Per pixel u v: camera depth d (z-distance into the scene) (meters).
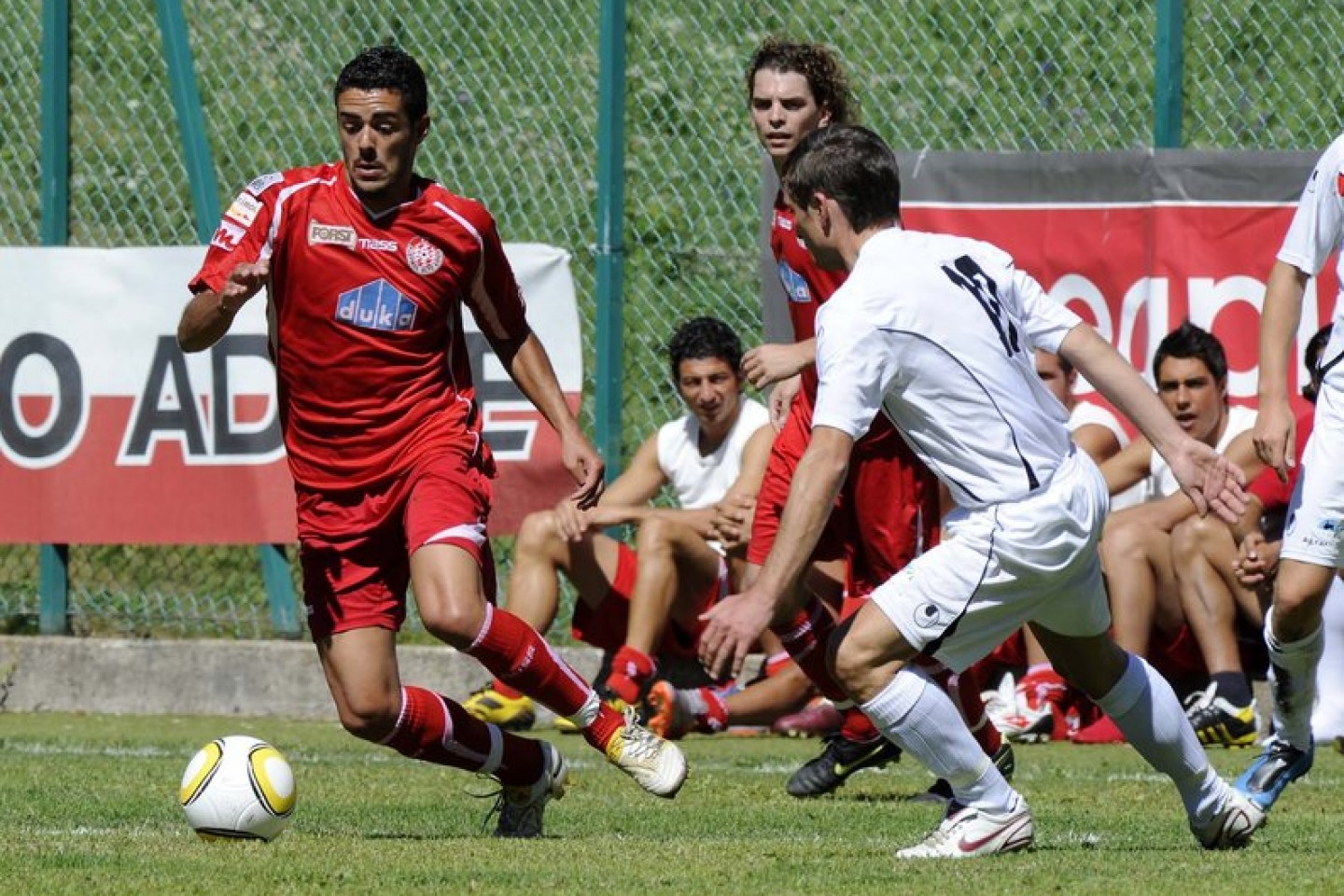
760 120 23.00
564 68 35.50
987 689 31.62
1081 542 16.23
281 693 34.56
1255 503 29.20
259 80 36.91
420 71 18.84
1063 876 15.19
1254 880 14.99
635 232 35.16
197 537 34.62
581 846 17.84
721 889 14.67
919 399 16.09
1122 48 34.03
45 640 35.53
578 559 31.58
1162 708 17.08
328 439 18.80
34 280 35.12
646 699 30.72
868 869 15.78
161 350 34.75
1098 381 16.56
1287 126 33.62
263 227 18.72
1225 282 32.03
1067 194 32.41
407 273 18.70
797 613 22.12
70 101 36.66
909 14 34.78
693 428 32.47
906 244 16.38
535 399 19.73
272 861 16.36
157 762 27.02
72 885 14.92
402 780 24.97
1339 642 29.31
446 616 17.94
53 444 35.16
